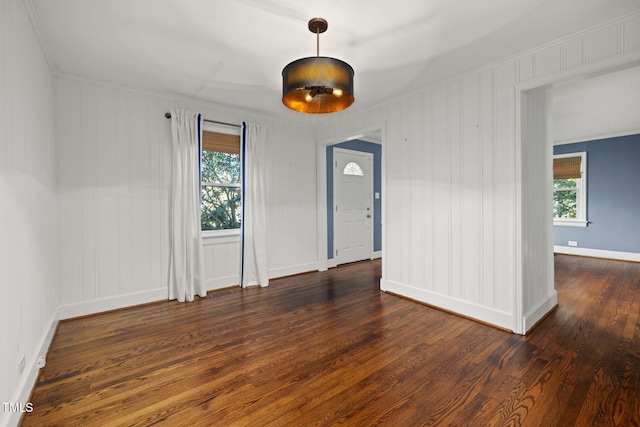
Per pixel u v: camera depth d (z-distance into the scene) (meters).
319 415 1.67
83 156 3.15
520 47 2.58
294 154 4.89
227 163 4.31
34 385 1.92
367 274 4.96
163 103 3.68
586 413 1.67
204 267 3.90
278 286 4.27
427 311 3.24
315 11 2.11
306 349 2.43
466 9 2.09
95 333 2.74
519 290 2.68
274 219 4.65
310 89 1.98
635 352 2.31
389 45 2.55
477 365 2.17
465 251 3.07
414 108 3.54
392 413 1.69
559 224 6.57
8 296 1.56
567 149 6.42
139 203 3.50
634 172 5.68
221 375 2.07
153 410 1.72
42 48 2.46
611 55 2.19
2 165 1.51
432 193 3.37
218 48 2.60
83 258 3.15
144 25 2.26
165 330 2.81
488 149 2.88
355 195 5.96
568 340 2.53
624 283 4.19
